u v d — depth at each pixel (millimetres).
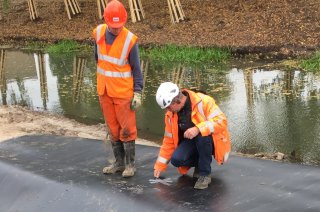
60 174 5312
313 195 4379
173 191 4688
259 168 5039
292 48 12648
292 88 9820
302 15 14195
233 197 4484
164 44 14539
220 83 10633
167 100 4324
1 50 17125
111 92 4750
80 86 11602
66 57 15078
